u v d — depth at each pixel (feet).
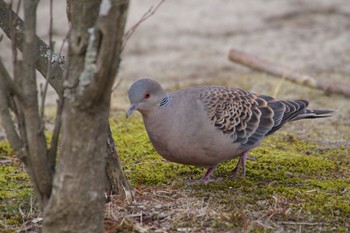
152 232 29.01
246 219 30.30
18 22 29.66
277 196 33.17
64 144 24.57
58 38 72.84
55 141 25.64
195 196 33.45
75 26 23.68
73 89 23.80
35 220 30.86
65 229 25.40
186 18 82.48
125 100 57.06
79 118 23.94
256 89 58.13
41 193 25.72
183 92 34.53
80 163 24.52
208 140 33.63
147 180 36.04
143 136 45.34
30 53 24.25
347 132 47.67
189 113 33.37
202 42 74.84
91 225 25.53
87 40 23.43
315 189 34.53
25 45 24.17
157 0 88.28
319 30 77.46
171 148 33.76
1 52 70.28
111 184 32.30
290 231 29.58
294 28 78.43
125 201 32.04
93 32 22.66
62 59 30.55
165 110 33.35
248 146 35.96
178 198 33.06
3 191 34.88
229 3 88.28
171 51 72.08
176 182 35.65
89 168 24.71
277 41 73.97
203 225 29.78
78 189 24.82
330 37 74.95
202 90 35.35
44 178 25.31
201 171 38.09
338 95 56.54
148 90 32.99
